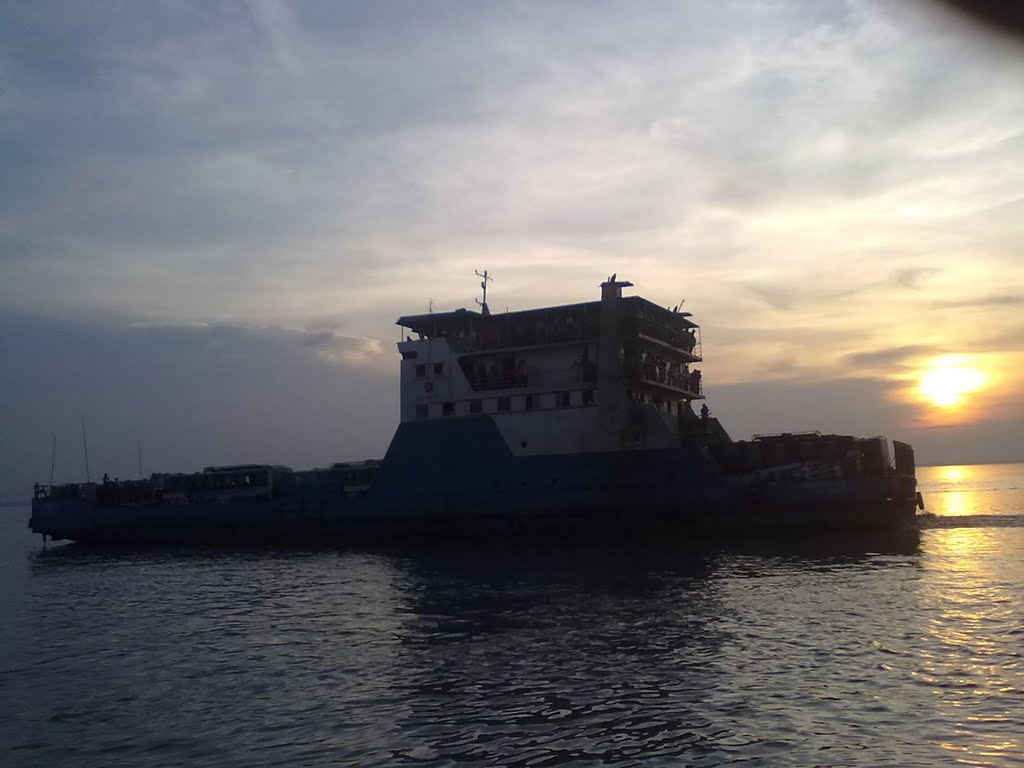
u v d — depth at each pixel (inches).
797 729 713.0
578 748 693.3
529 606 1317.7
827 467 2175.2
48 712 874.1
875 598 1282.0
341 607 1421.0
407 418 2519.7
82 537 3024.1
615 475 2258.9
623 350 2325.3
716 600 1304.1
